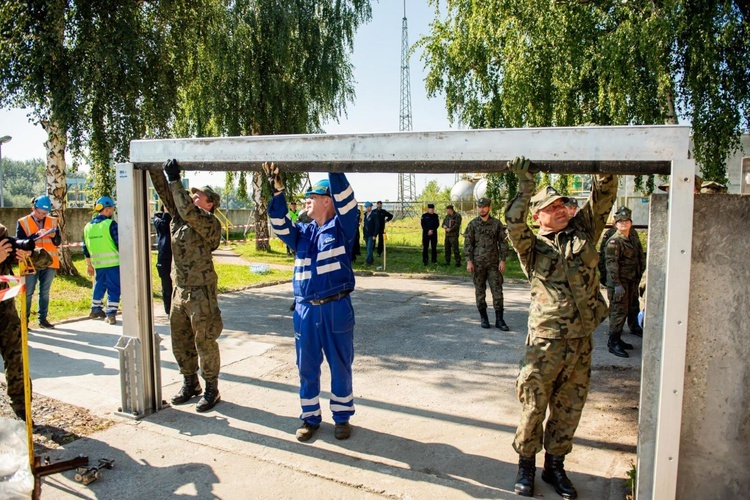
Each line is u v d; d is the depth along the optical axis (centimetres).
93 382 507
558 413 312
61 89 917
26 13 899
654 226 238
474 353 620
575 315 297
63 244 1120
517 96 1172
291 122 1686
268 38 1595
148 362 429
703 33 986
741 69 1012
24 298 280
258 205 1881
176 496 308
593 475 336
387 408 448
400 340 682
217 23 1391
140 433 394
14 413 420
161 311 859
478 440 387
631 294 643
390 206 3172
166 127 1036
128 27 954
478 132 285
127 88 959
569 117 1172
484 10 1228
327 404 462
